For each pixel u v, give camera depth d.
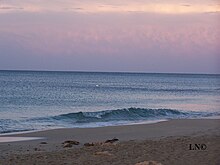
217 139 16.20
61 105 43.50
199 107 43.44
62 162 12.19
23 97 52.06
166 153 13.19
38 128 24.59
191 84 116.44
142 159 12.34
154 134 20.39
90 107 42.19
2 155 13.83
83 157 12.83
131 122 28.47
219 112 37.69
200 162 11.88
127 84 106.31
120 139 18.27
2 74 162.38
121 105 45.34
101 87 85.25
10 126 25.59
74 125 26.42
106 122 28.55
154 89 82.44
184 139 16.30
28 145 16.53
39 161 12.41
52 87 78.75
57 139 18.72
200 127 23.72
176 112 36.19
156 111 34.69
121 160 12.27
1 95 54.38
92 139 18.53
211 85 110.56
